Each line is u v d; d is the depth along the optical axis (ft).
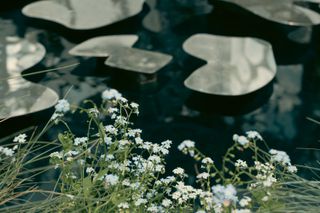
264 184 5.17
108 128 5.87
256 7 9.82
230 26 9.56
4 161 6.26
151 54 8.75
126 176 6.31
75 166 6.58
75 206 5.52
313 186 5.92
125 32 9.34
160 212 5.64
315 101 8.21
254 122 7.89
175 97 8.21
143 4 10.03
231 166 7.28
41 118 7.74
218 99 8.17
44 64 8.62
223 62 8.66
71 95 8.12
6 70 8.32
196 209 5.94
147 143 5.94
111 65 8.46
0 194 5.67
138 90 8.29
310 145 7.61
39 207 5.49
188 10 9.91
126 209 5.45
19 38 9.04
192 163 7.32
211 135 7.70
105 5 9.77
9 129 7.55
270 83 8.50
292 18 9.53
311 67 8.79
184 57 8.87
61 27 9.37
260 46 8.99
